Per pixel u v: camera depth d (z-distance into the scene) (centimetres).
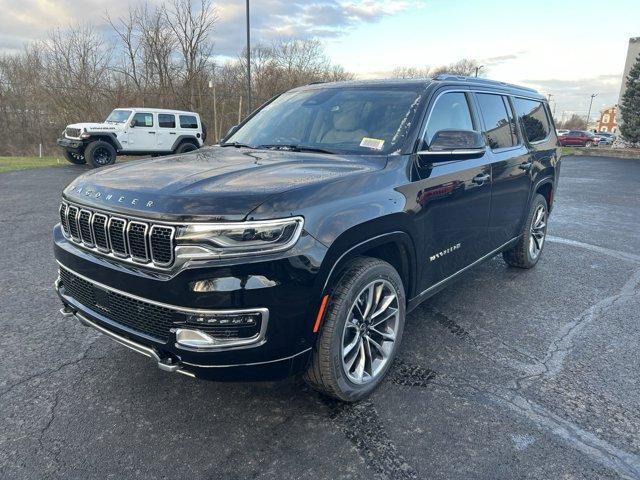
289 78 3728
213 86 2944
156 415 271
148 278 229
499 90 445
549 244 661
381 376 298
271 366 236
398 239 289
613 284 497
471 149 315
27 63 3431
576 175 1628
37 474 225
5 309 403
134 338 245
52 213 793
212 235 218
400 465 236
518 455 243
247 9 2073
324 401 287
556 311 425
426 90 348
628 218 855
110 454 240
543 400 291
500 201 423
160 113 1761
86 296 271
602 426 267
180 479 225
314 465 235
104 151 1602
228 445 248
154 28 3038
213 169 275
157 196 235
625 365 334
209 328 222
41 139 3431
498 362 335
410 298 324
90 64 3119
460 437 256
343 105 366
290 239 227
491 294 464
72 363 322
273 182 248
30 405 277
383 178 285
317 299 238
